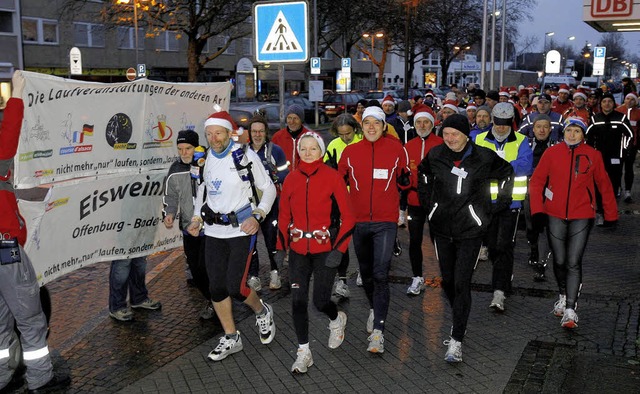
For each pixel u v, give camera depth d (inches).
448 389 175.6
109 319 233.1
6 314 177.5
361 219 205.8
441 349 203.0
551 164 222.4
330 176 184.7
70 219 202.2
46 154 188.4
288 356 199.8
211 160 195.8
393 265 305.6
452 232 193.3
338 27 1565.0
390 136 225.6
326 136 1027.3
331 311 195.5
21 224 175.0
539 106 387.2
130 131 221.6
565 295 229.8
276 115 875.4
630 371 181.8
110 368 191.6
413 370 188.2
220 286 194.4
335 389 176.9
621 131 401.7
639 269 291.6
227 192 192.4
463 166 191.6
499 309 236.1
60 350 205.2
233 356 200.1
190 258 221.9
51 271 196.5
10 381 183.6
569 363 187.6
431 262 309.7
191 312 240.5
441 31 1865.2
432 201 197.8
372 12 1555.1
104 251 218.4
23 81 176.7
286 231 191.2
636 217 408.8
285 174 268.7
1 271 169.3
